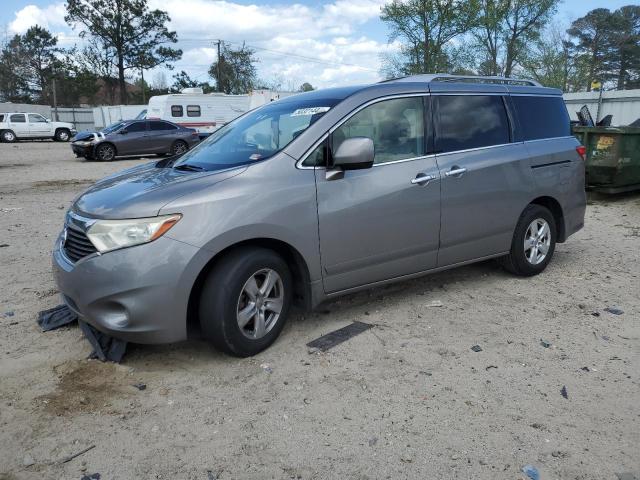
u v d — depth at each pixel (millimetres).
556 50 34438
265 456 2885
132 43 59312
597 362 3904
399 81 4734
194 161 4453
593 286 5512
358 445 2969
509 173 5246
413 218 4578
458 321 4605
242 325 3834
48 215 9414
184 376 3691
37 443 2982
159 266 3479
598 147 10281
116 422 3176
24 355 3967
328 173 4129
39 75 74438
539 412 3279
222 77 58969
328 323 4559
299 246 3986
